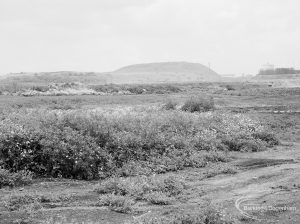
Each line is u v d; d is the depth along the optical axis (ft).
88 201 34.32
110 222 29.35
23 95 161.89
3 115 58.95
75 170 42.47
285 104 136.77
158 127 58.65
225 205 33.83
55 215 30.58
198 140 56.70
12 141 43.09
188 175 44.04
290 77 532.73
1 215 30.12
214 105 119.55
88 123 49.80
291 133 74.69
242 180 42.01
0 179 38.04
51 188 38.14
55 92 175.94
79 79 419.74
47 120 49.80
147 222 28.35
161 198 34.68
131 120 59.82
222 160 51.29
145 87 211.82
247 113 102.99
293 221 30.25
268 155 55.47
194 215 29.37
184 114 72.84
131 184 37.45
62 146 43.06
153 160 47.62
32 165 42.93
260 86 285.84
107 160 44.55
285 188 38.96
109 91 193.16
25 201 33.32
